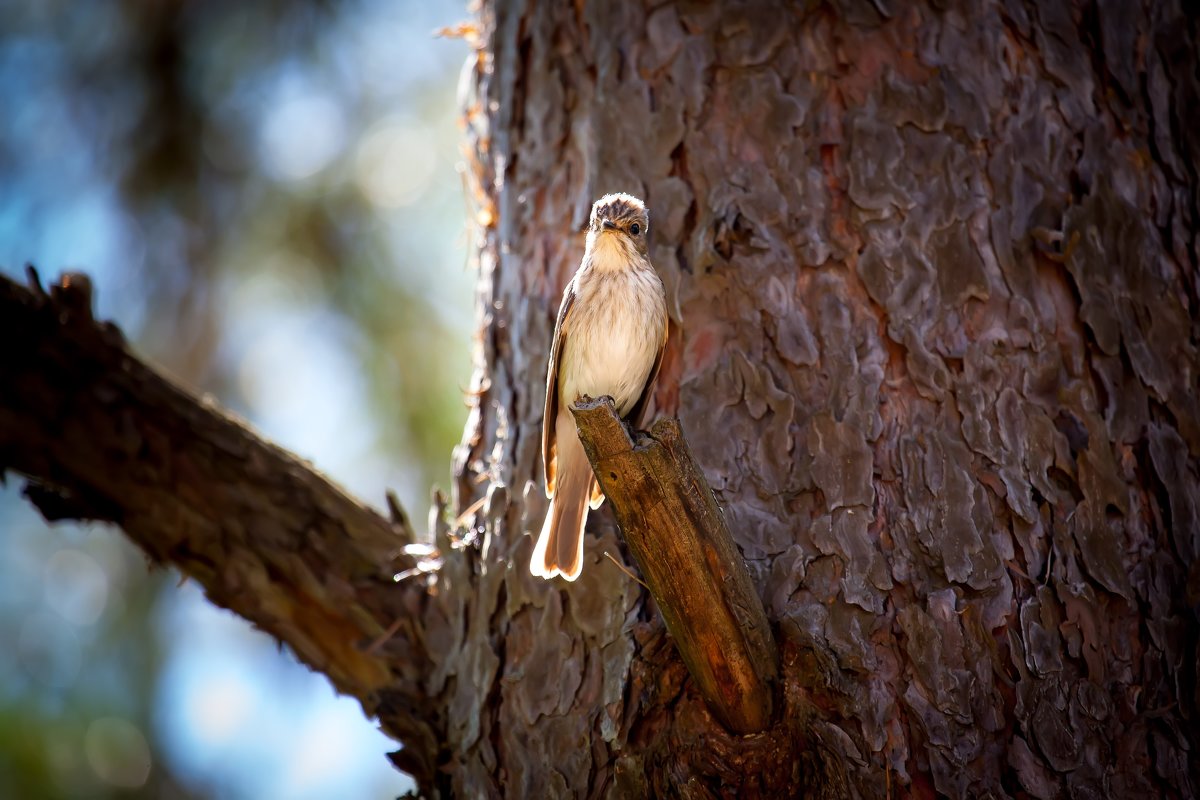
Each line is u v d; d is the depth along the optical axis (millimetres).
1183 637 6980
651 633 6758
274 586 8148
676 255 7566
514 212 8219
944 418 7031
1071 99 7656
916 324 7160
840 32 7586
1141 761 6668
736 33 7684
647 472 5820
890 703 6539
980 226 7312
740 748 6293
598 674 7012
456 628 7738
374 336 12117
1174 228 7801
